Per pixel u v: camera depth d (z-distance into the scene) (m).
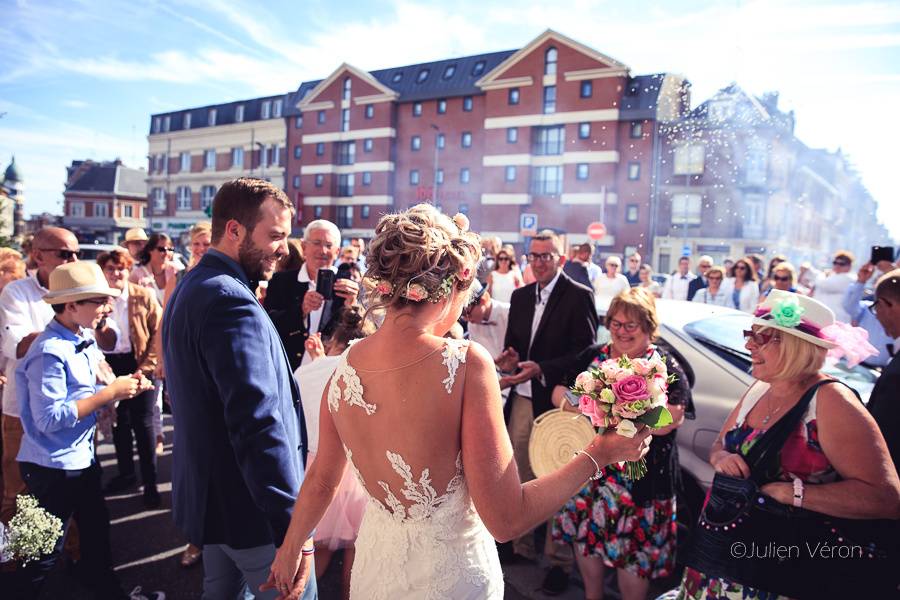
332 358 2.81
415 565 1.25
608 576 3.21
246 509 1.73
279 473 1.58
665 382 1.34
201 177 45.00
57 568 3.19
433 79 37.53
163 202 46.81
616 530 2.53
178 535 3.52
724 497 1.84
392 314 1.28
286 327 3.67
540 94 32.81
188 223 45.62
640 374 1.34
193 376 1.68
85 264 2.56
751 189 26.39
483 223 34.81
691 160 27.56
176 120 46.66
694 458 3.09
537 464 2.41
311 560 1.56
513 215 33.91
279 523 1.56
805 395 1.78
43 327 3.26
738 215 26.94
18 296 3.19
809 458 1.75
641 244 29.53
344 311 2.91
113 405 3.05
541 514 1.19
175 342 1.72
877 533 1.69
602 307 3.89
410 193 37.78
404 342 1.25
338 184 40.22
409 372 1.22
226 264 1.82
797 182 26.77
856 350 1.73
